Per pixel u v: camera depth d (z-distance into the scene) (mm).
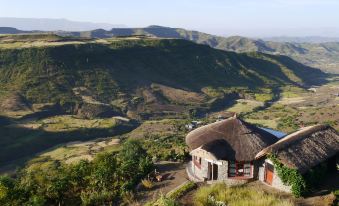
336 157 37219
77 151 157875
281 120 188625
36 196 31500
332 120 161875
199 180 38000
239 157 36438
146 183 36531
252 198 28719
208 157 37875
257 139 37844
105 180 36531
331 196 30344
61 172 38719
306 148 35219
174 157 47406
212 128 40844
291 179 32312
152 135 174625
